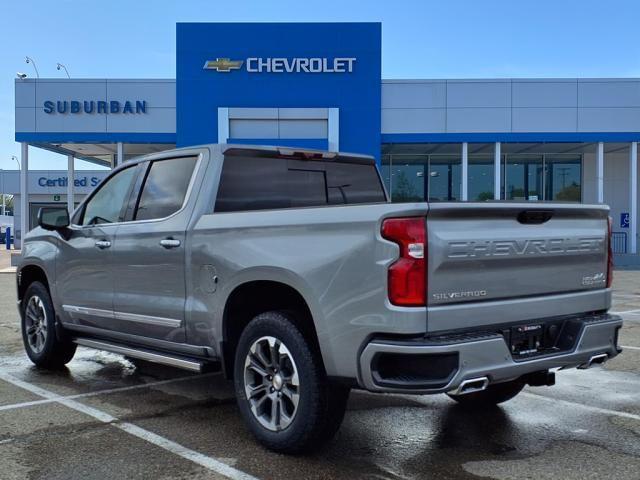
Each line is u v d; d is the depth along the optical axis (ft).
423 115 73.20
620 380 20.84
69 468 12.90
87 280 18.92
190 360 15.57
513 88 73.26
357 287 11.92
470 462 13.42
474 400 17.60
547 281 13.53
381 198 20.59
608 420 16.43
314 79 72.28
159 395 18.63
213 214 15.16
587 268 14.47
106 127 73.72
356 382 12.03
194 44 71.92
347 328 12.04
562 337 13.76
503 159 89.15
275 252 13.37
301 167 18.33
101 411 16.93
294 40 72.08
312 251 12.71
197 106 72.08
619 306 40.55
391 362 11.76
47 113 73.67
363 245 11.89
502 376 12.09
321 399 12.80
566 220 13.96
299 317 13.46
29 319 22.35
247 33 71.97
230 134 72.13
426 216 11.53
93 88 73.51
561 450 14.17
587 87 73.41
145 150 85.56
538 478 12.58
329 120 72.13
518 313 12.87
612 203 89.97
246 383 14.17
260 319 13.84
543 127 73.51
